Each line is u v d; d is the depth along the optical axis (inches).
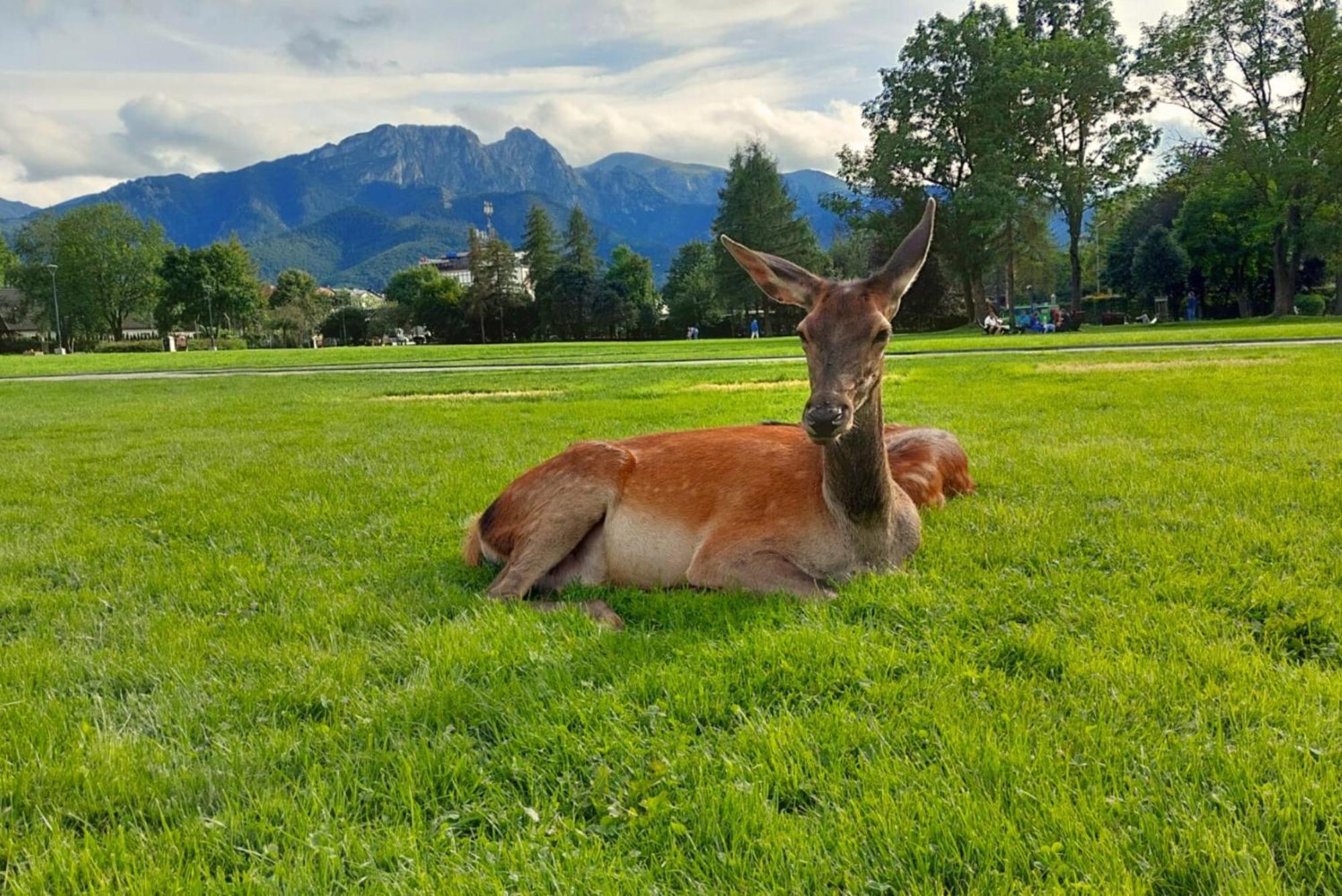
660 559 179.9
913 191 2065.7
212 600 179.3
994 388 563.2
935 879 79.7
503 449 376.2
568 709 117.7
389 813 96.3
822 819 90.4
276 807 96.7
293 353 1940.2
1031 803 90.3
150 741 114.3
